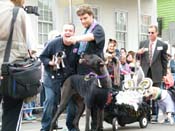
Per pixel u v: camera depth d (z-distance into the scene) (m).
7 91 5.31
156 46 12.20
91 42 7.80
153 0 23.77
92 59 7.79
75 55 8.27
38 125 11.77
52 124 8.44
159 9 32.69
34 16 17.03
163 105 11.88
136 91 10.84
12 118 5.43
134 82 11.19
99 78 7.81
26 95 5.38
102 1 20.62
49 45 8.48
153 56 12.18
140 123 10.77
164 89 12.34
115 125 9.95
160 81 12.19
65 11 17.09
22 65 5.36
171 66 15.97
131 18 22.42
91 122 8.32
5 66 5.30
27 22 5.47
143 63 12.32
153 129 10.56
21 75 5.29
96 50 7.88
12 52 5.38
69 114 8.86
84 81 7.99
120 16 21.80
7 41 5.39
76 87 8.16
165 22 32.41
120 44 21.80
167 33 17.94
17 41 5.41
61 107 8.34
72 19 16.38
